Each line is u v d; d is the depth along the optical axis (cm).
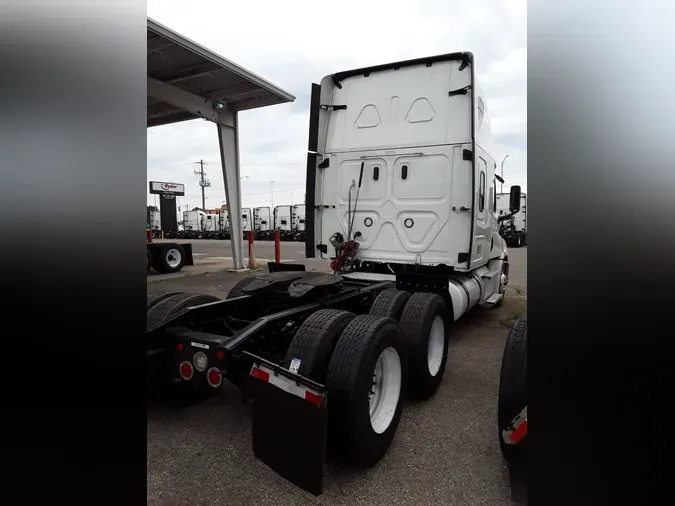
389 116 480
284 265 475
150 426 300
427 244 462
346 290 401
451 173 450
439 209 455
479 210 470
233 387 370
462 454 266
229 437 286
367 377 240
